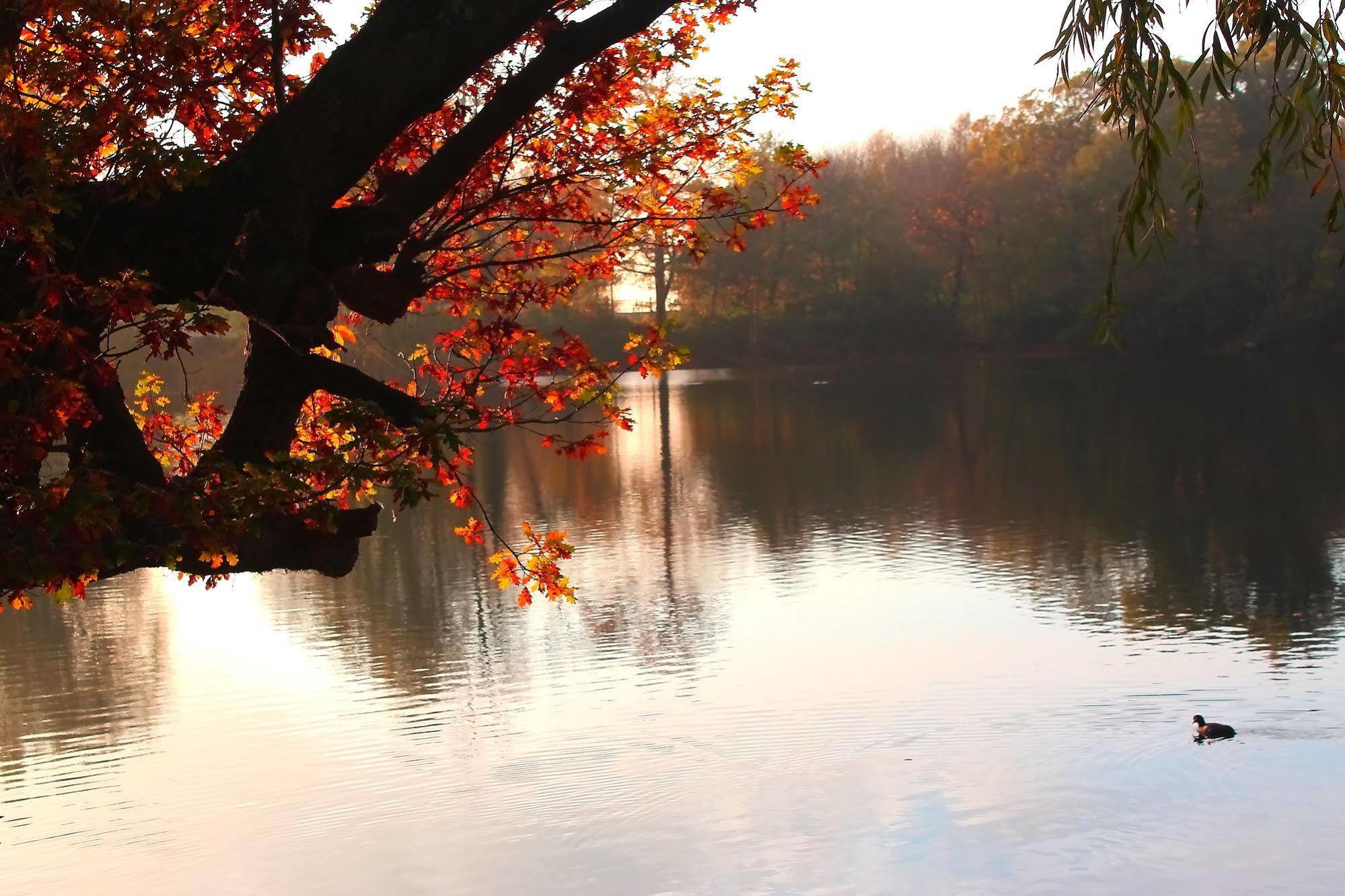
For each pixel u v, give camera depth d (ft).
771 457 138.92
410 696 58.23
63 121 14.92
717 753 49.55
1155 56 19.15
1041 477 119.03
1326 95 19.43
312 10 18.53
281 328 16.15
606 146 22.59
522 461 141.38
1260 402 173.78
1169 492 108.37
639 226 23.25
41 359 15.01
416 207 17.44
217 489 15.44
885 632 66.69
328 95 15.98
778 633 67.00
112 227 15.49
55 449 15.88
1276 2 19.02
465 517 104.53
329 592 79.15
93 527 13.98
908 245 294.05
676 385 243.40
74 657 65.36
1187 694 55.36
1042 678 57.88
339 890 39.34
